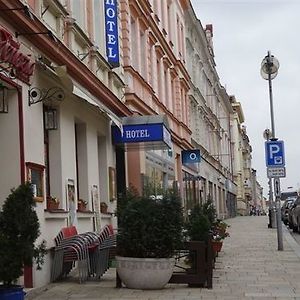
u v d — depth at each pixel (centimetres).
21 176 1077
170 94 3188
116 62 1814
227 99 6875
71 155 1383
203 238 1201
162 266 1070
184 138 3509
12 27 1059
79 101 1458
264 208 16500
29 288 1071
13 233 819
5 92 1084
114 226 1766
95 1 1777
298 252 1848
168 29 3225
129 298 990
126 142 1862
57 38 1263
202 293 1045
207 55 5006
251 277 1265
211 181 5084
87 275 1178
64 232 1230
